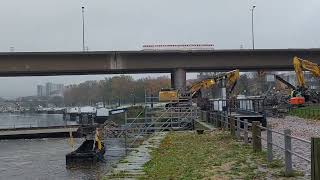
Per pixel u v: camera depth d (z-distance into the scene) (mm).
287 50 67188
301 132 32000
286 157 13773
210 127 37250
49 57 62594
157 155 21453
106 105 163500
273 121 45094
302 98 56875
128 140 42375
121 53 64000
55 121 159125
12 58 61719
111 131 58594
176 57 65688
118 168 17312
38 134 74062
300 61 57250
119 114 82875
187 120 45406
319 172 10008
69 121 142875
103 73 71812
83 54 63219
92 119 95562
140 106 83750
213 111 45062
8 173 37031
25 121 175625
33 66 62281
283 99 61656
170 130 42156
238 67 68125
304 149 20078
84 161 37469
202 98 56781
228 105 46719
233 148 21672
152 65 65250
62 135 74688
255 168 15430
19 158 46781
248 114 38875
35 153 51031
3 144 64000
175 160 19141
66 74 70750
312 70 57094
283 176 13695
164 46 65000
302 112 52062
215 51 65688
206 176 14477
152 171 16297
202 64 66250
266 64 67625
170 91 56844
